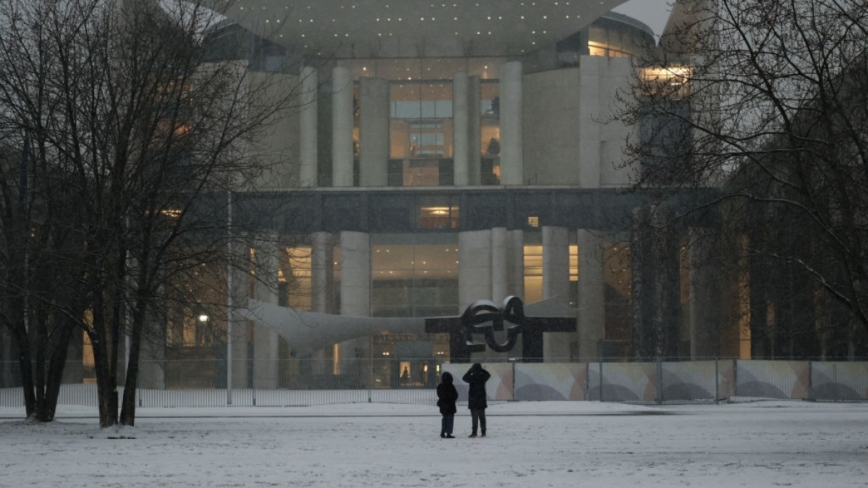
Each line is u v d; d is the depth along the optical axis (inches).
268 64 3159.5
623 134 3161.9
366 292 2982.3
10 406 1860.2
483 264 2977.4
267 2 2903.5
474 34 3176.7
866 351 2340.1
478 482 534.6
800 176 804.0
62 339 1323.8
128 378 1171.9
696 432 1028.5
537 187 3009.4
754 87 797.9
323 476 577.6
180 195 1171.3
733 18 804.6
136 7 1184.2
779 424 1175.6
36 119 1122.0
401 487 512.1
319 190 3002.0
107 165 1117.1
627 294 3014.3
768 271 1470.2
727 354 3011.8
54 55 1131.3
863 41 832.9
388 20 3063.5
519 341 2920.8
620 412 1544.0
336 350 2940.5
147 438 994.7
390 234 3026.6
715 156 815.7
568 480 540.7
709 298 2842.0
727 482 518.9
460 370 1824.6
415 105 3316.9
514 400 1803.6
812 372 1891.0
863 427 1109.7
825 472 571.5
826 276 1274.6
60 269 1165.7
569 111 3203.7
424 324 2327.8
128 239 1116.5
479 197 3026.6
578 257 2987.2
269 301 2869.1
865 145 780.6
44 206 1263.5
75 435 1055.6
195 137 1164.5
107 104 1184.8
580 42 3235.7
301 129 3127.5
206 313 1240.8
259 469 628.4
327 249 2940.5
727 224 976.9
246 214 1392.7
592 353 2972.4
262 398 2042.3
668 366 1834.4
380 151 3260.3
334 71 3181.6
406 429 1141.1
